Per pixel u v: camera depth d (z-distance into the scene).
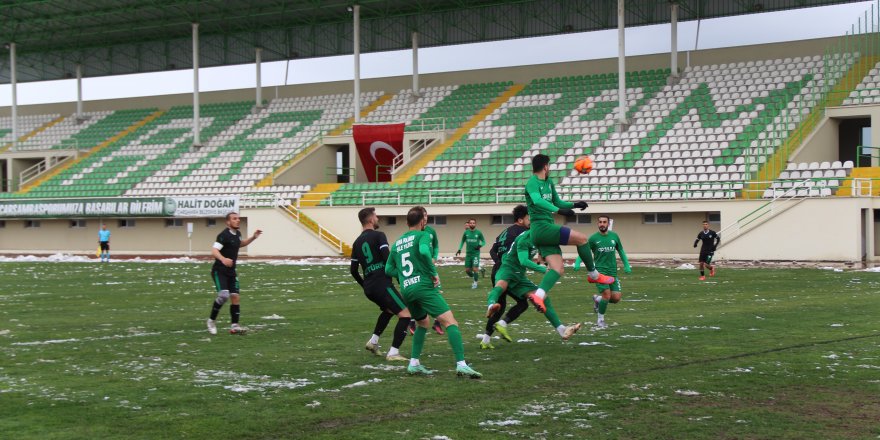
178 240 43.53
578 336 11.91
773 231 30.19
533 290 11.05
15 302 18.22
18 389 8.52
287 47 52.91
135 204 42.81
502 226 36.22
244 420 7.15
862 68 37.75
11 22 49.44
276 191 42.94
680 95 41.16
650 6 43.91
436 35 49.09
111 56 57.12
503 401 7.76
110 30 51.00
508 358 10.12
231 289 12.65
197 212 41.19
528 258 10.63
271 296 19.16
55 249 46.28
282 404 7.74
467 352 10.69
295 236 39.12
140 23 49.94
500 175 38.84
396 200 38.78
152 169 48.78
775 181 31.92
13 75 52.62
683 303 16.48
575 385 8.44
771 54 41.75
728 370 9.11
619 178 35.66
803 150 33.50
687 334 11.95
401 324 10.16
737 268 27.52
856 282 21.25
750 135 35.66
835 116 34.56
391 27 50.25
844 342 11.05
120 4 45.91
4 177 55.59
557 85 46.09
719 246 31.19
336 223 39.22
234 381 8.87
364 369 9.53
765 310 14.98
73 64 58.28
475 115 45.50
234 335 12.56
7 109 60.75
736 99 39.03
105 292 20.83
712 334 11.92
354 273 10.46
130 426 6.99
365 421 7.08
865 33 37.75
